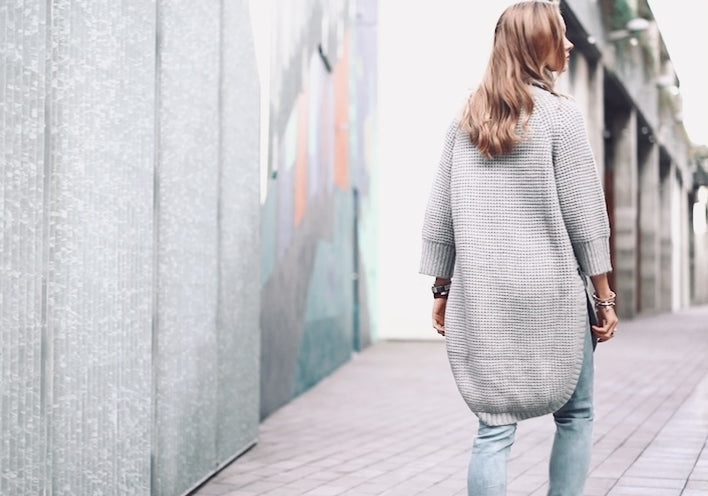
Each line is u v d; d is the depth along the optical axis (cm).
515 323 228
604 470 411
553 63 240
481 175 233
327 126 907
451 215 244
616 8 1720
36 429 246
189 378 372
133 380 311
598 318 240
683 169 3397
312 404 684
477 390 231
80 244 271
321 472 417
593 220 227
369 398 719
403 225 1400
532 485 381
